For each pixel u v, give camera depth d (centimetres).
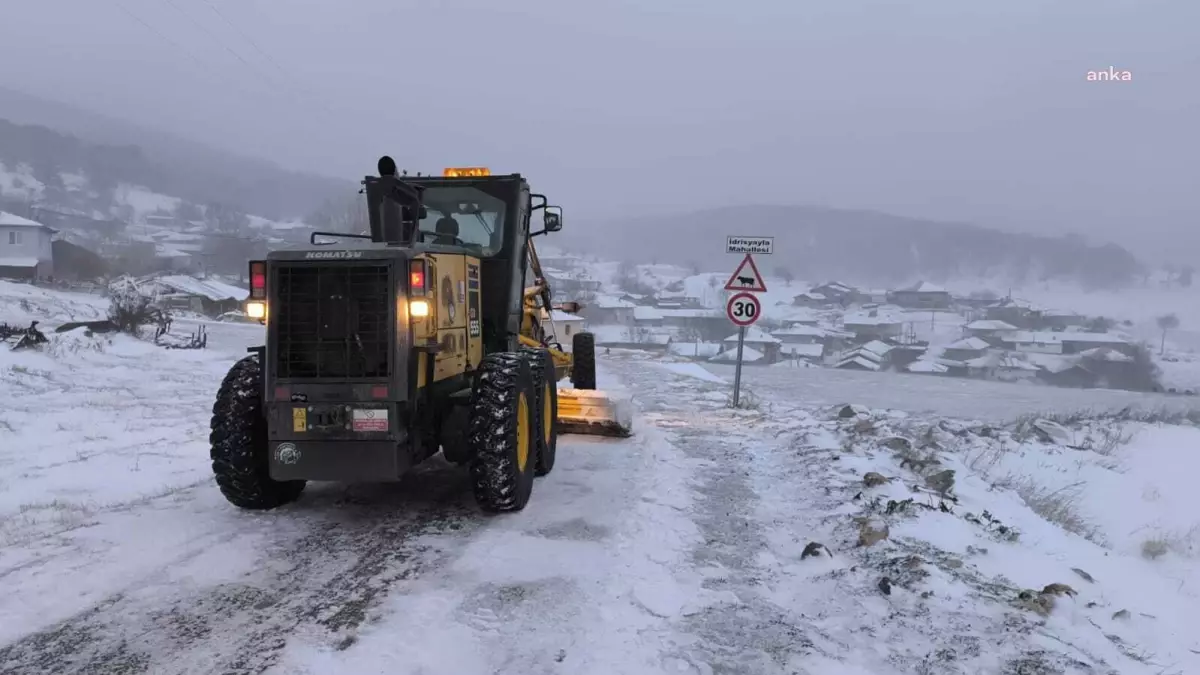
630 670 343
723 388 1490
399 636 369
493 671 339
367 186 666
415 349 520
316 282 512
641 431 934
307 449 515
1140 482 972
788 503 616
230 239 10250
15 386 1173
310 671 337
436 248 571
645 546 502
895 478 654
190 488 634
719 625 390
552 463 707
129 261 7994
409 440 529
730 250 1207
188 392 1252
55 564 451
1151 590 510
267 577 441
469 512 568
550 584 434
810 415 1138
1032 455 1060
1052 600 420
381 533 518
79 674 335
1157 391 6562
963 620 395
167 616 390
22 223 6288
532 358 659
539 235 837
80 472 693
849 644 373
